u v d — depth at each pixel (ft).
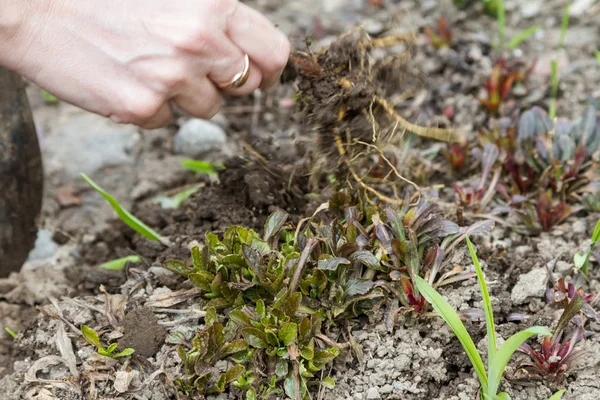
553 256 2.56
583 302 2.40
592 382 2.35
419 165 2.75
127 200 2.89
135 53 2.32
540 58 3.14
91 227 2.82
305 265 2.38
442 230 2.41
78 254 2.76
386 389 2.34
